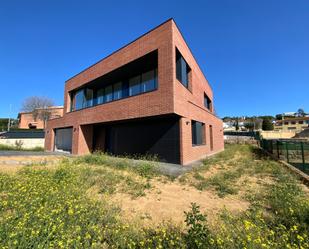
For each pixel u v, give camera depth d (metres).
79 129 14.67
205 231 2.54
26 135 27.86
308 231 2.69
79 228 2.51
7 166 8.09
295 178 6.32
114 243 2.52
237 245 2.23
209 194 5.00
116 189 5.16
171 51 8.80
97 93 15.48
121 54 11.41
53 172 6.37
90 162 9.03
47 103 44.78
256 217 3.07
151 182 6.02
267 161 10.62
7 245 2.16
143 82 11.52
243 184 5.88
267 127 63.66
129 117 10.39
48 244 2.26
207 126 15.85
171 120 10.02
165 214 3.71
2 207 3.34
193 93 12.43
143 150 11.09
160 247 2.25
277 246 2.29
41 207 3.12
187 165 9.29
